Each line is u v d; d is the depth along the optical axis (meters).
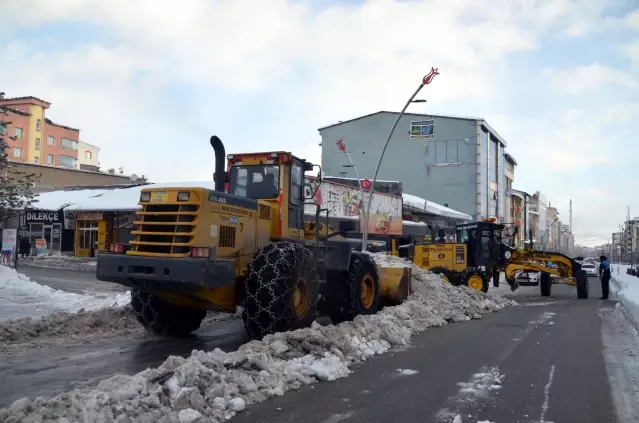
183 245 8.27
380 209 38.62
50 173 43.06
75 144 76.44
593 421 5.97
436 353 9.42
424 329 12.07
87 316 10.98
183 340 9.93
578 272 22.17
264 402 6.36
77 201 34.97
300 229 10.68
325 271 10.59
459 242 22.52
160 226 8.57
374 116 57.22
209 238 8.50
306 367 7.45
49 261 30.47
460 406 6.39
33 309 12.84
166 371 6.14
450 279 21.00
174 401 5.64
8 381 6.91
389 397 6.68
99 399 5.32
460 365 8.49
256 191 10.32
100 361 8.08
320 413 6.02
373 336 9.69
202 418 5.51
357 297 11.51
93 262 30.27
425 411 6.18
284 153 10.12
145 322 9.96
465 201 55.09
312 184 11.04
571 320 14.38
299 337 8.20
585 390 7.17
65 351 8.76
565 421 5.95
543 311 16.50
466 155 55.19
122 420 5.13
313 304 9.55
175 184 34.75
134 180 48.25
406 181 56.56
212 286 8.26
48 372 7.39
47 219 35.22
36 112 68.88
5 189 18.03
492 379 7.64
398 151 56.66
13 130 65.50
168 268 8.14
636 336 11.58
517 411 6.25
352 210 34.84
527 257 23.14
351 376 7.69
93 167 63.50
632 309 14.50
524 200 87.94
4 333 9.46
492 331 12.10
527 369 8.31
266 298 8.67
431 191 55.94
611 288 30.20
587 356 9.37
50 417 4.91
